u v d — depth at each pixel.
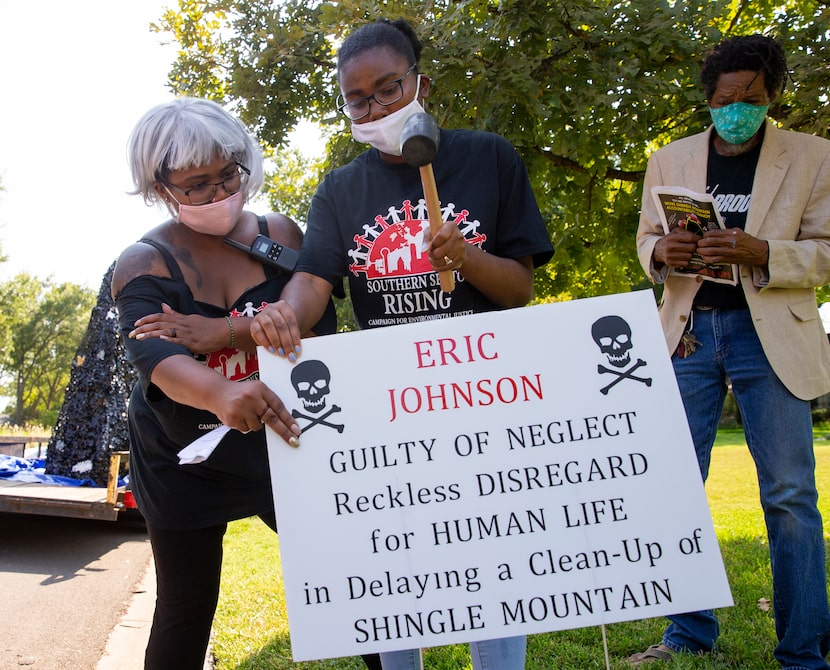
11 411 72.44
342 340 1.76
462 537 1.66
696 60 4.61
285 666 3.01
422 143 1.57
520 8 4.35
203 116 1.94
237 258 2.11
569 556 1.65
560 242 5.69
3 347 58.78
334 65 5.27
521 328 1.76
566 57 4.71
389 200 2.10
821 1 4.84
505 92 4.36
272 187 17.58
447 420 1.72
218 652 3.21
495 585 1.63
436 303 2.09
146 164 1.92
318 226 2.15
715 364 2.80
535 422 1.72
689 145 2.97
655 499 1.68
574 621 1.62
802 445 2.60
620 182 6.06
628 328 1.76
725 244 2.58
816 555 2.54
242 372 2.04
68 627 3.94
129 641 3.69
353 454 1.70
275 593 4.27
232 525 7.29
